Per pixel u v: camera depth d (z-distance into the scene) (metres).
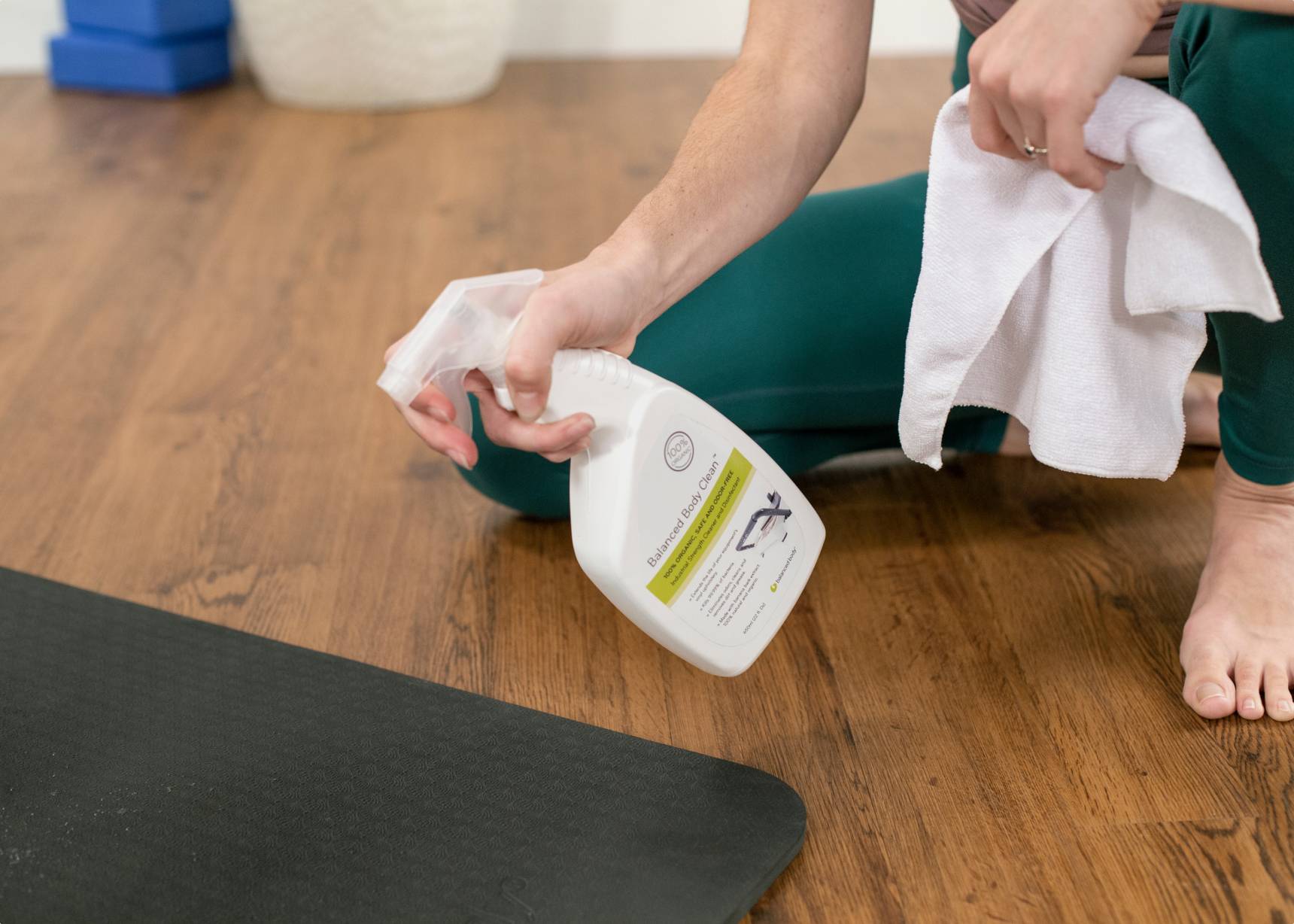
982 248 0.81
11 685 0.94
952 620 1.04
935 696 0.95
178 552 1.15
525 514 1.21
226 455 1.32
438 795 0.83
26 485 1.26
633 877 0.76
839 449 1.24
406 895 0.75
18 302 1.69
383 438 1.35
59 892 0.76
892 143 2.34
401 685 0.95
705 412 0.80
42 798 0.83
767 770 0.88
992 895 0.77
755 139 0.93
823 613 1.06
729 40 3.09
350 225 1.96
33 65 2.90
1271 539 0.97
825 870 0.80
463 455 0.72
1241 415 0.92
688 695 0.96
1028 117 0.70
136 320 1.63
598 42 3.08
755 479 0.83
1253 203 0.82
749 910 0.76
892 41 3.05
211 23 2.79
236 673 0.96
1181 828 0.82
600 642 1.03
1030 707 0.94
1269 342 0.87
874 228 1.19
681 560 0.80
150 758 0.87
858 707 0.94
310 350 1.55
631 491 0.77
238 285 1.74
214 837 0.80
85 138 2.42
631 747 0.88
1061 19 0.68
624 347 0.86
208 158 2.30
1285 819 0.82
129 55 2.69
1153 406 0.85
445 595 1.09
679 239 0.88
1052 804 0.84
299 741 0.88
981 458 1.31
